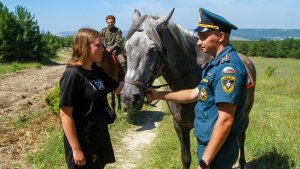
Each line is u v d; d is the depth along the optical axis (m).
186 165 4.63
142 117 9.71
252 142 6.70
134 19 3.97
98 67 3.42
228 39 2.93
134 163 6.35
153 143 7.44
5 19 31.17
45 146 6.76
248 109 5.47
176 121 4.45
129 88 3.74
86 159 3.24
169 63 4.09
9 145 6.98
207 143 2.99
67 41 70.44
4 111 9.85
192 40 4.23
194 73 4.25
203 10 2.91
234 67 2.78
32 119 8.90
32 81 17.50
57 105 8.70
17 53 31.83
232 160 3.04
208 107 2.95
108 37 8.60
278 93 14.35
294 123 8.52
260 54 58.06
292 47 55.50
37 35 32.97
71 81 3.11
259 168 5.76
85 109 3.21
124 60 8.25
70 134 3.12
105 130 3.35
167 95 3.76
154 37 3.77
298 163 5.59
